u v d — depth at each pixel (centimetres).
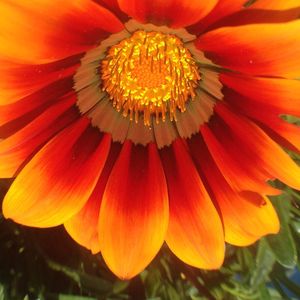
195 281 11
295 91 9
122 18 9
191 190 10
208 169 10
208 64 10
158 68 10
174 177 10
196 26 9
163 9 8
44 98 9
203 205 10
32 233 11
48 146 9
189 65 10
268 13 8
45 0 8
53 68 9
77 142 10
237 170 9
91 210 10
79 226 9
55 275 11
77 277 11
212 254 9
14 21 8
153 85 10
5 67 8
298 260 11
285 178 9
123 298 11
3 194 11
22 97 9
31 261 11
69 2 8
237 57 9
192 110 10
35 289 11
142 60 10
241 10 8
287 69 8
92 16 8
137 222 9
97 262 11
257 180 9
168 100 10
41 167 9
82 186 9
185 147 10
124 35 9
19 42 8
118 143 10
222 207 10
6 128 9
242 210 9
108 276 11
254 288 11
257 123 9
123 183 10
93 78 10
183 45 10
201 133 10
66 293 11
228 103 10
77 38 9
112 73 10
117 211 10
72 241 11
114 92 10
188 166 10
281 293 12
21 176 9
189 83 10
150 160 10
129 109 10
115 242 9
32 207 9
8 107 9
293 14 8
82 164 9
